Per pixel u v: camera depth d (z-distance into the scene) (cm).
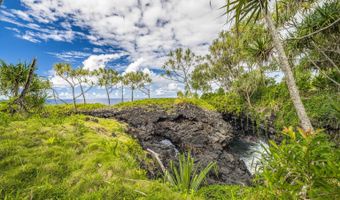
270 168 164
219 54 2094
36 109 597
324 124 705
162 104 2342
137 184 290
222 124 1944
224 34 1997
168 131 1817
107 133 598
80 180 283
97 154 362
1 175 273
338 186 114
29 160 313
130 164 358
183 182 350
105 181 285
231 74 2088
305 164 127
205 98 3072
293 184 142
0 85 553
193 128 1831
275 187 143
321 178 119
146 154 540
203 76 2908
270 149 148
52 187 261
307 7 585
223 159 1283
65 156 343
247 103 1889
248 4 303
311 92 913
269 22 331
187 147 1550
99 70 3191
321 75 797
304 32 577
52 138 389
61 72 2028
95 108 2283
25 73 564
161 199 263
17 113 539
